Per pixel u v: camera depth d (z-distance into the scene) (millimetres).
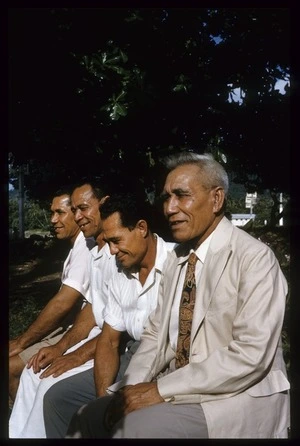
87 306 4078
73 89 5258
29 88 5293
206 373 2754
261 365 2752
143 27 5230
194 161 3045
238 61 5680
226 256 2924
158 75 5336
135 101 5211
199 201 3002
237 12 5465
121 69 5117
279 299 2846
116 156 5754
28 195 13352
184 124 5598
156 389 2791
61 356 3748
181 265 3154
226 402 2754
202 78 5570
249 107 5859
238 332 2807
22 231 23156
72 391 3529
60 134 5570
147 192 6621
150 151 5730
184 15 5336
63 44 5184
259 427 2791
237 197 21219
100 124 5449
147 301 3432
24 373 3822
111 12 5113
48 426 3518
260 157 6113
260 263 2861
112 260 3686
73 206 4066
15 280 10805
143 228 3381
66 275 4336
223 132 5957
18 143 5703
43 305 8320
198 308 2939
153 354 3168
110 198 3408
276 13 5391
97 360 3523
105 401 2975
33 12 5020
